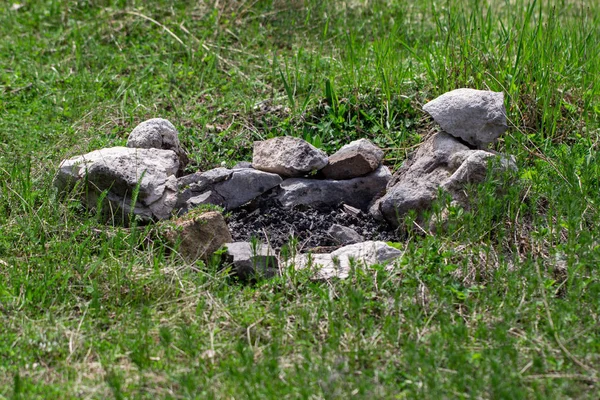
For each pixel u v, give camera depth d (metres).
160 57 14.58
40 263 8.81
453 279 8.45
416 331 7.64
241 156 11.35
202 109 12.47
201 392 6.82
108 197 9.72
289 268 8.59
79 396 6.92
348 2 16.39
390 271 8.59
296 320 7.94
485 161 9.47
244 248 8.91
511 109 11.32
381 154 10.57
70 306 8.22
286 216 9.95
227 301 8.27
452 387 6.78
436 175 9.77
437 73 11.94
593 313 7.89
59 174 9.93
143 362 7.27
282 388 6.85
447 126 10.05
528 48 11.94
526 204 9.71
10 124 12.35
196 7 16.20
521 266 8.59
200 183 10.13
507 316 7.69
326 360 7.24
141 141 10.59
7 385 7.00
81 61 14.63
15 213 9.71
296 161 10.24
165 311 8.13
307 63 13.84
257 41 15.12
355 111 11.91
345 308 8.06
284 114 12.15
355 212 10.09
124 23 15.73
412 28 15.45
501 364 6.95
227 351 7.49
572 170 9.73
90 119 12.34
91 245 9.25
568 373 7.07
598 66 12.23
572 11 15.61
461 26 13.25
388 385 6.94
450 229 8.90
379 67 12.31
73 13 16.47
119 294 8.39
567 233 9.24
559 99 11.48
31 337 7.64
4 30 15.91
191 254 9.07
